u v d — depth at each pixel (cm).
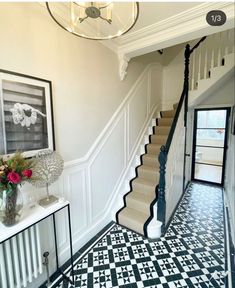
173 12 178
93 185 233
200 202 333
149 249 210
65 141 188
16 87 138
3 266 126
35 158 146
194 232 242
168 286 163
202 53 369
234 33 326
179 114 291
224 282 166
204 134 432
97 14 94
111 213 268
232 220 264
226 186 383
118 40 238
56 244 177
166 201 247
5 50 131
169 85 437
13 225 120
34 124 153
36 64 154
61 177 185
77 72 197
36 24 152
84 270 182
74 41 190
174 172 283
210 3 164
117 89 271
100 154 243
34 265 149
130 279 171
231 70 291
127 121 303
